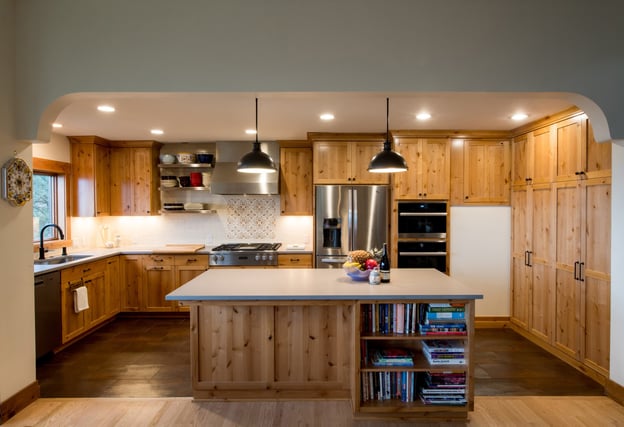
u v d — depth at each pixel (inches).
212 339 112.8
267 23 101.2
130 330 180.2
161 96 104.5
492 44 100.7
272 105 136.4
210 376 113.2
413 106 137.5
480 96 104.6
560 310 144.9
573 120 136.5
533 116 152.2
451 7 101.1
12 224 104.8
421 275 127.5
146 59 100.8
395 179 182.4
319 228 190.4
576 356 135.9
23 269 108.6
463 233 183.6
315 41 101.3
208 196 220.8
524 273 170.2
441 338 104.6
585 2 100.0
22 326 108.2
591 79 100.0
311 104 134.6
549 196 151.5
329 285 112.3
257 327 112.7
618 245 112.3
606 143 120.8
